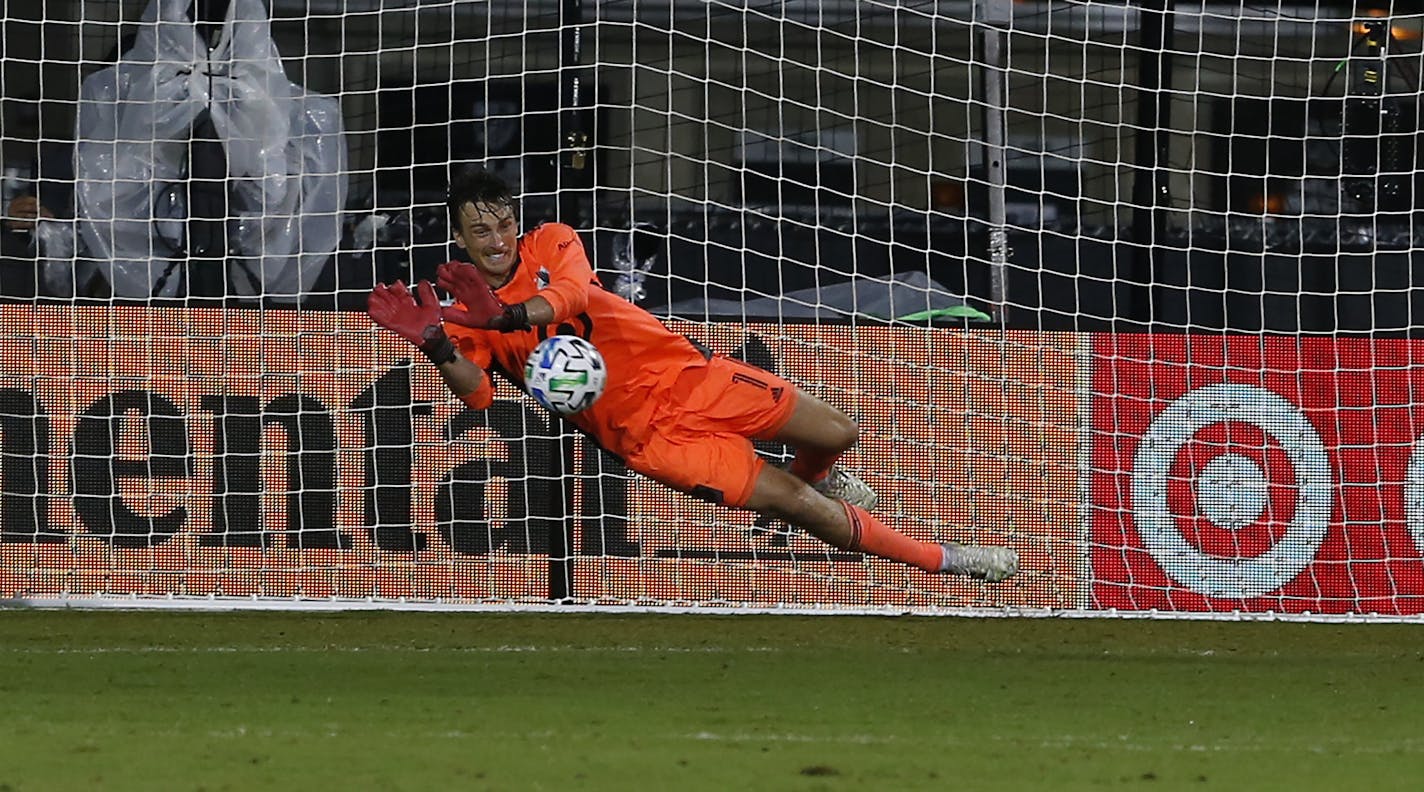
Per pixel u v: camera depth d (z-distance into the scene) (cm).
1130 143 2778
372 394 2422
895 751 1445
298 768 1348
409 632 2220
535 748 1441
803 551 2434
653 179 2733
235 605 2373
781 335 2456
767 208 2750
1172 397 2469
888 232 2758
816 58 2780
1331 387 2469
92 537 2409
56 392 2406
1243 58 2614
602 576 2427
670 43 2591
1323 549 2455
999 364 2459
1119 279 2639
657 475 1792
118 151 2622
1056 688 1819
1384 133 2762
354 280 2652
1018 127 2780
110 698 1692
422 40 2712
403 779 1311
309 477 2420
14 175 2639
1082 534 2453
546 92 2723
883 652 2088
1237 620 2395
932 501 2441
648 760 1393
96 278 2620
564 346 1691
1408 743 1516
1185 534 2458
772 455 2442
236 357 2419
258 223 2631
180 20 2645
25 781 1291
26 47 2641
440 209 2691
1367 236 2758
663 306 2692
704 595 2428
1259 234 2767
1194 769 1386
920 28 2791
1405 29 2783
